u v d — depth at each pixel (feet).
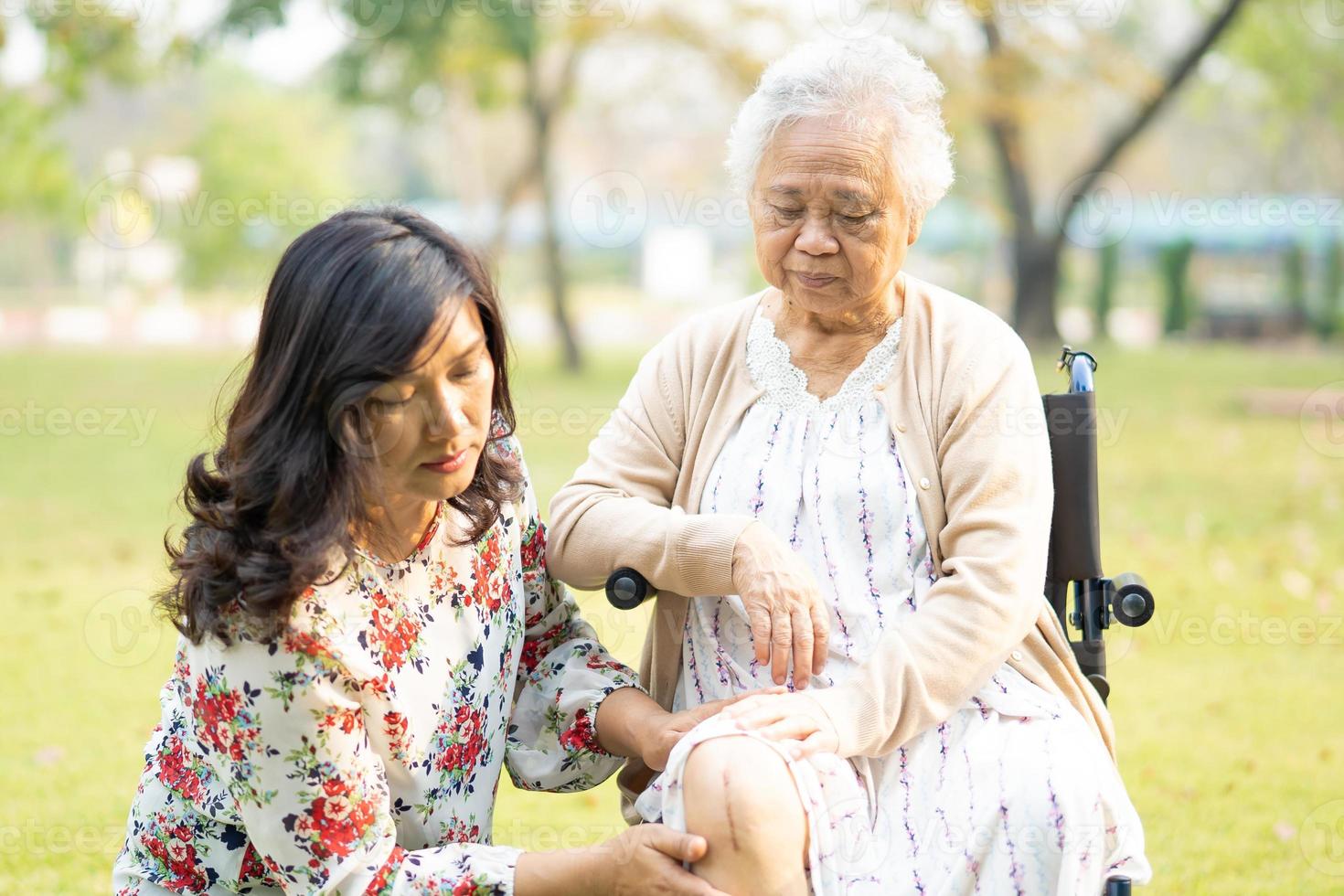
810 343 7.66
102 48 42.91
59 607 18.57
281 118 92.22
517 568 7.24
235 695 6.06
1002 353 7.41
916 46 43.11
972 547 7.00
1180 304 73.72
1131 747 13.16
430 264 5.97
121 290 83.41
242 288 75.61
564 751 7.36
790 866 6.02
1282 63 78.33
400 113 61.05
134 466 30.19
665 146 95.50
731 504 7.52
